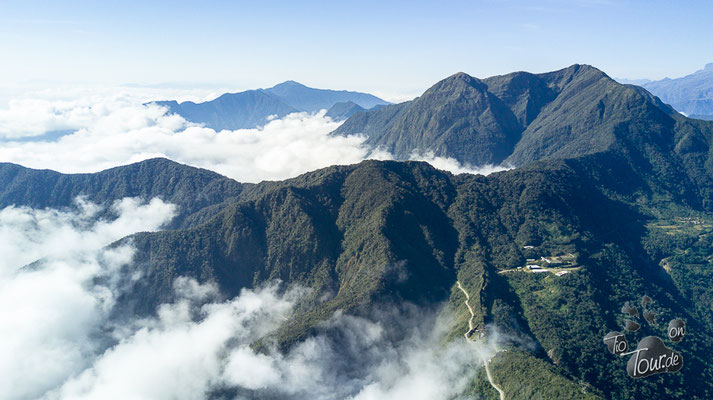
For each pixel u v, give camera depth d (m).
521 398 193.38
